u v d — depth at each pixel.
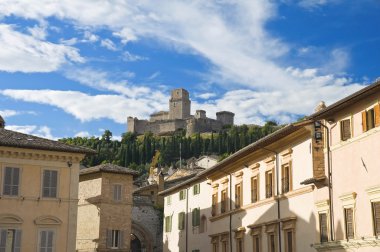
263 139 37.38
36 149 39.91
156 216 76.50
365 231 27.00
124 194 54.16
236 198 45.53
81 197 54.72
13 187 39.16
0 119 46.00
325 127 31.52
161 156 181.75
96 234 52.19
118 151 184.12
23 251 38.47
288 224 35.19
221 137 188.12
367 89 26.39
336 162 30.23
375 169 26.70
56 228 39.88
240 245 44.00
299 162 34.53
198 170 113.75
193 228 57.47
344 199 29.00
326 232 30.62
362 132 28.08
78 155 41.59
